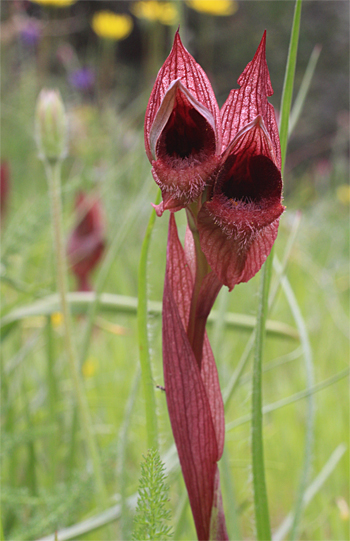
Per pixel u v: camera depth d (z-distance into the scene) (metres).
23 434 0.32
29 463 0.35
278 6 2.78
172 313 0.23
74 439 0.36
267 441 0.49
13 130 1.10
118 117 0.87
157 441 0.26
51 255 0.55
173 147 0.21
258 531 0.24
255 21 2.76
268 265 0.24
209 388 0.24
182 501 0.27
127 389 0.54
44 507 0.34
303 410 0.54
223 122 0.22
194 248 0.23
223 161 0.21
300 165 2.32
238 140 0.21
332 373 0.60
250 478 0.25
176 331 0.23
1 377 0.37
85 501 0.31
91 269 0.59
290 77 0.24
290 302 0.30
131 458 0.43
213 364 0.24
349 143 1.43
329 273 0.69
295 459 0.46
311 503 0.41
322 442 0.47
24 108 1.08
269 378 0.63
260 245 0.22
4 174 0.64
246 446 0.45
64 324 0.29
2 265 0.38
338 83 2.72
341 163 1.25
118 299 0.40
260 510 0.24
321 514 0.37
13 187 0.99
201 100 0.22
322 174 1.28
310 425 0.29
